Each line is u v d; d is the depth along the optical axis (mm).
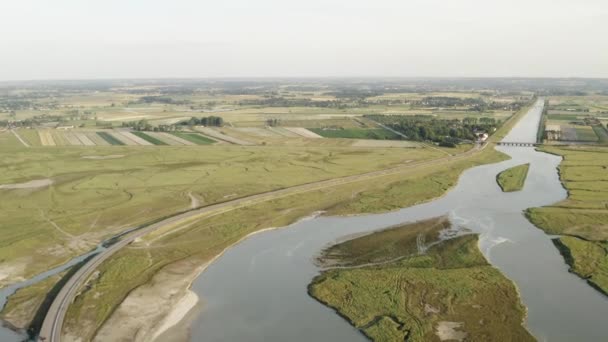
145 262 86375
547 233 102250
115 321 67188
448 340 62094
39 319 68125
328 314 69125
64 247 95188
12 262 88250
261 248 95250
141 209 118438
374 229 105875
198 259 89062
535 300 72688
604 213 113125
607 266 83562
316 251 93438
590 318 67562
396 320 66938
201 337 63562
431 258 88688
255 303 72500
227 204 120188
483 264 85562
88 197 128250
